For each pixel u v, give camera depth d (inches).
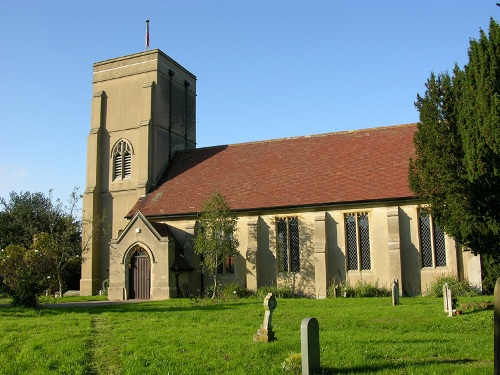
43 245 1642.5
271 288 1425.9
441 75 982.4
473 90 831.7
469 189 805.2
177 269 1480.1
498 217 814.5
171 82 1918.1
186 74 2032.5
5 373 516.7
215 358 547.2
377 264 1375.5
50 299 1469.0
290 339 634.8
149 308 1077.8
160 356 557.0
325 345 608.4
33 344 628.4
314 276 1432.1
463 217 884.6
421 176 1023.6
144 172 1753.2
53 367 535.5
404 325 789.2
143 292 1502.2
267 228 1504.7
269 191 1546.5
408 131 1596.9
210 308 1052.5
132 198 1775.3
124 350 592.1
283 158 1681.8
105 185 1829.5
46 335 691.4
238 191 1592.0
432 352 568.1
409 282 1341.0
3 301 1359.5
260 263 1493.6
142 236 1502.2
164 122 1855.3
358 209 1413.6
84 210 1800.0
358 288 1352.1
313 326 485.7
